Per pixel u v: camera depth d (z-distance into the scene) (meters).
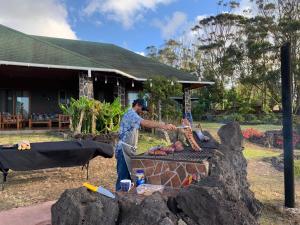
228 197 3.62
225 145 6.00
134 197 3.91
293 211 5.98
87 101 14.12
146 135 15.06
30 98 20.66
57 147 7.26
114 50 26.27
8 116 17.30
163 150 5.36
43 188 7.15
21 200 6.30
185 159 4.77
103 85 22.52
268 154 13.48
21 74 18.83
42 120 17.86
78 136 13.13
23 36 18.69
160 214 3.36
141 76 19.89
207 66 53.56
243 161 6.03
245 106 35.09
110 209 3.52
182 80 21.00
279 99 38.50
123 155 5.31
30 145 7.31
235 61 43.03
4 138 13.84
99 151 7.76
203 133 6.82
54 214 3.51
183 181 4.68
